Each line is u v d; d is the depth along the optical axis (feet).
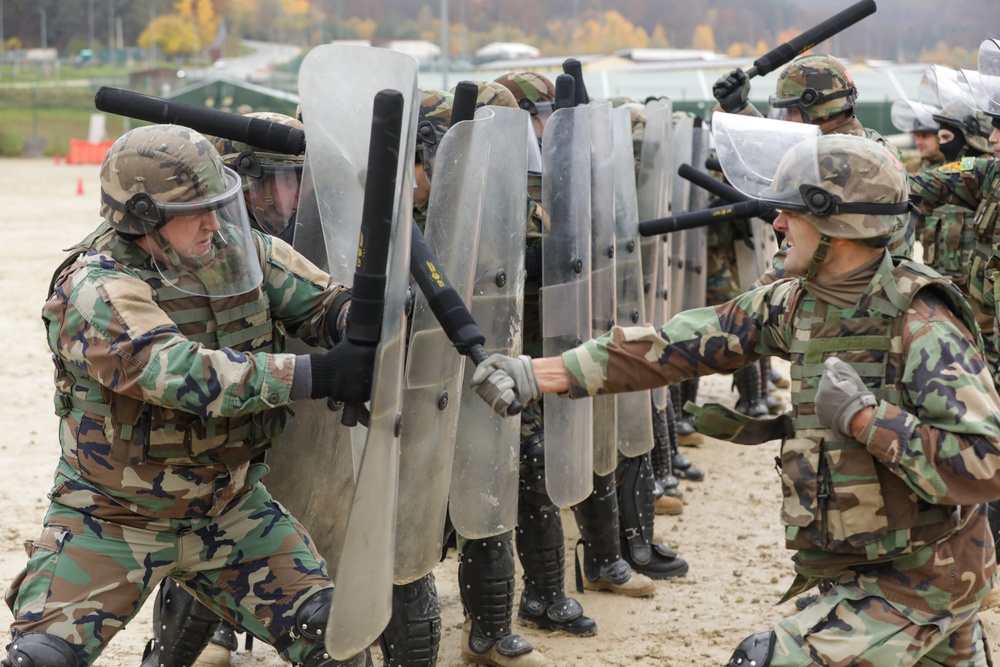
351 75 16.40
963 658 15.20
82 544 15.25
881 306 14.32
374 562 14.69
